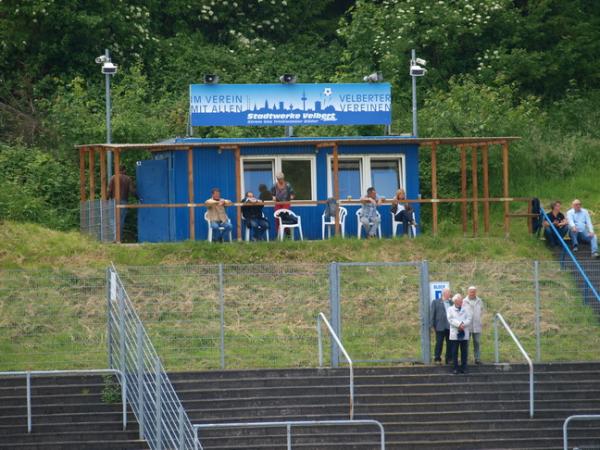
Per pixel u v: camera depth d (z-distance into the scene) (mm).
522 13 197000
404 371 98500
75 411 90250
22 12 168125
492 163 148500
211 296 102188
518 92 179500
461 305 98188
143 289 101312
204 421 90000
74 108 152750
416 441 90500
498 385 97438
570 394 97250
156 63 180000
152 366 91125
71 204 142125
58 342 98188
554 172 151250
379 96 130875
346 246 119875
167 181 129250
